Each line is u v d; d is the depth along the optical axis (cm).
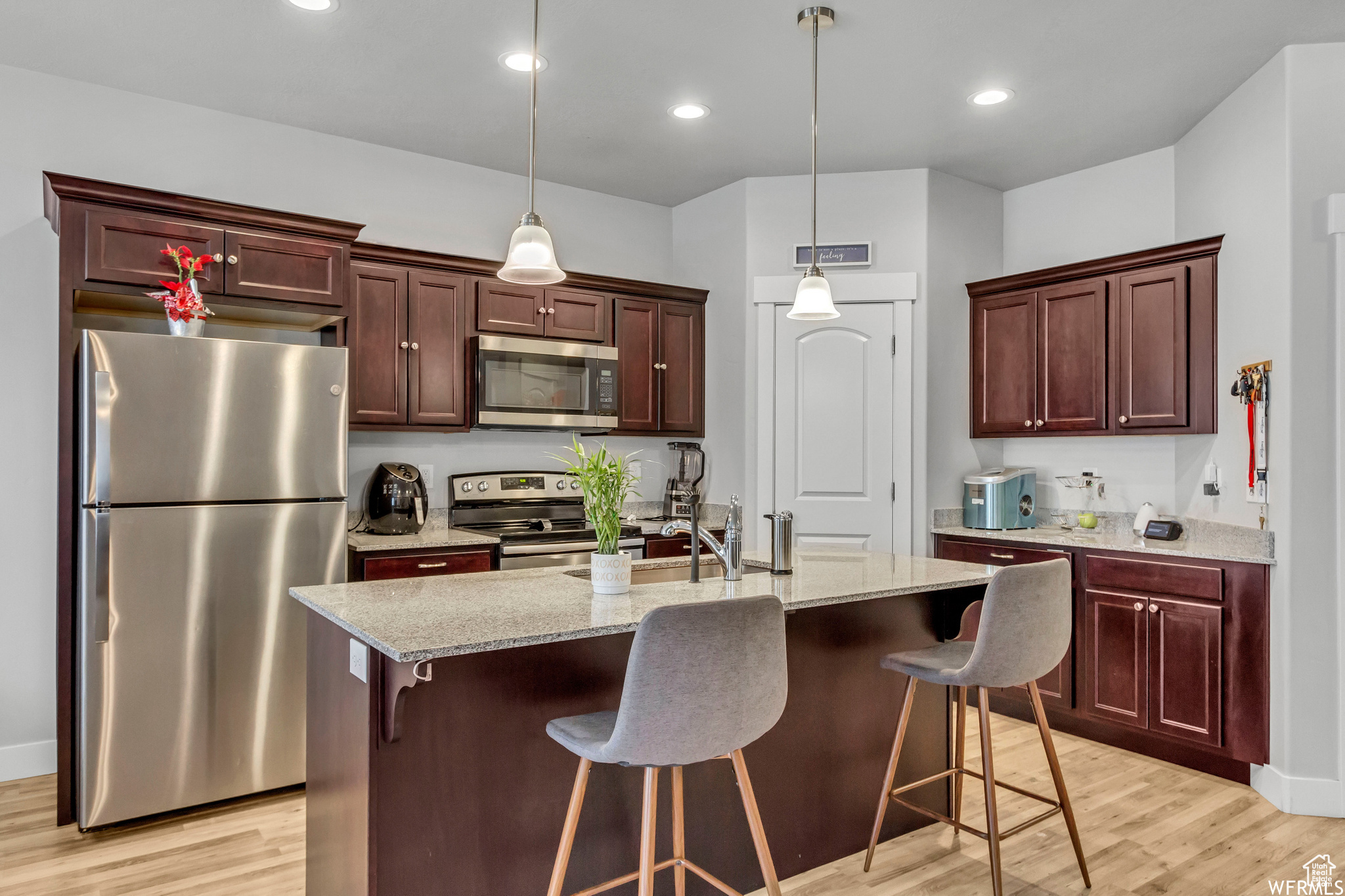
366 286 339
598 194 434
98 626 249
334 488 289
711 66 293
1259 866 236
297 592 204
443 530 379
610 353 397
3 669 295
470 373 364
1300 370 275
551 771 188
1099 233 391
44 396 302
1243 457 303
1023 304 389
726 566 226
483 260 364
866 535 397
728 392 422
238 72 299
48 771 301
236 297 289
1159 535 338
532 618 171
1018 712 376
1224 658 292
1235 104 311
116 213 270
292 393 282
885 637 250
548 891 178
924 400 391
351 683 174
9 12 258
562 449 415
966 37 272
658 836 204
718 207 430
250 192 339
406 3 252
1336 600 269
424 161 381
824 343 403
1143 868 234
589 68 295
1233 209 311
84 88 307
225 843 245
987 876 229
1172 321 332
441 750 173
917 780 258
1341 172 274
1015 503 388
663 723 147
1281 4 251
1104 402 355
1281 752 276
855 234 401
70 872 227
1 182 294
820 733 234
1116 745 335
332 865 182
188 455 263
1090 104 324
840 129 349
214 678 268
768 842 223
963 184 411
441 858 173
